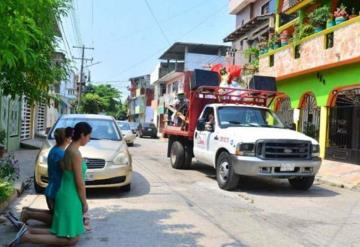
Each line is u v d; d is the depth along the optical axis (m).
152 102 65.75
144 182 11.82
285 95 21.47
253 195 10.45
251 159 10.26
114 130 11.26
